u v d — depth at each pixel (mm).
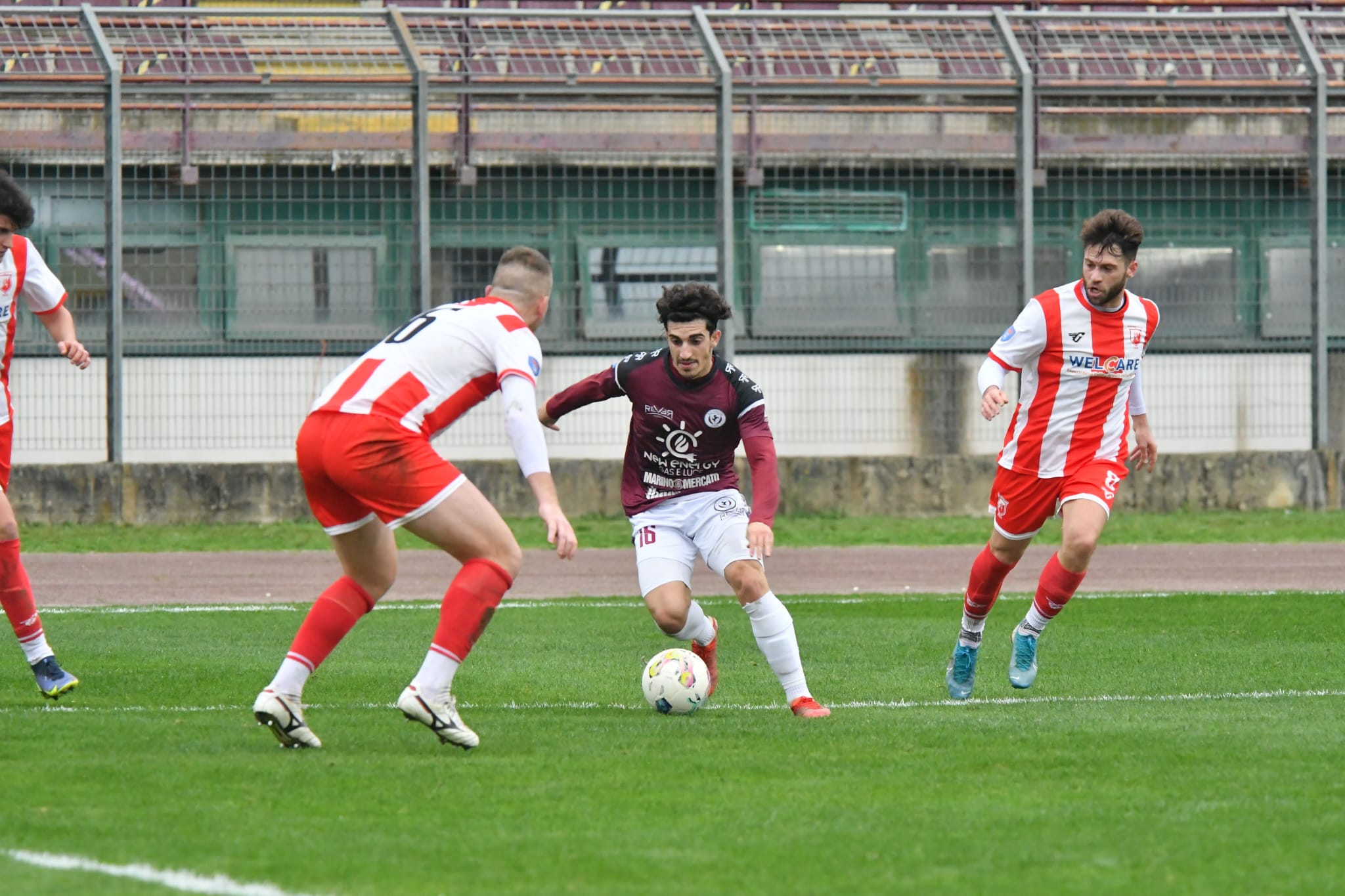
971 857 13938
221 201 55562
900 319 58594
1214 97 59281
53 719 21391
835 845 14352
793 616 36062
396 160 56500
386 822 15164
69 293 54750
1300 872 13461
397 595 40594
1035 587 42344
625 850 14188
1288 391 59469
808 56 57656
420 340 18625
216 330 55500
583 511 55906
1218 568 45875
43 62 53688
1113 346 24219
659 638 32469
